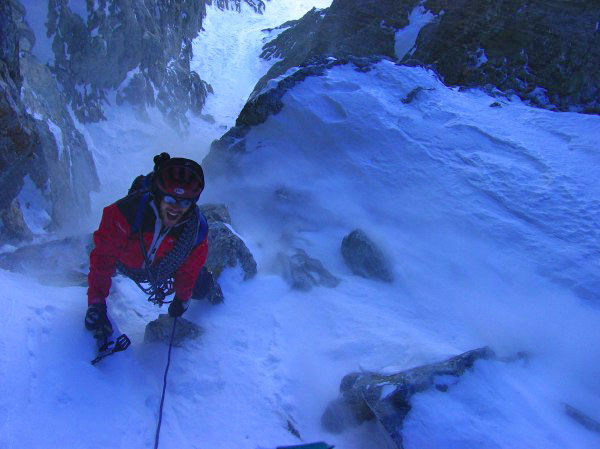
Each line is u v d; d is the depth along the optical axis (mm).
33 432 1972
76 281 3816
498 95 8289
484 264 4457
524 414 2682
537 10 9219
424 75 7352
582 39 8664
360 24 12617
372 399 2598
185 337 3189
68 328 2693
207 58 26500
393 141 5930
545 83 8641
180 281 2791
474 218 4895
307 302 3859
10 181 5680
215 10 34000
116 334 2871
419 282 4375
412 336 3398
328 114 6363
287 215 5609
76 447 2027
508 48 9148
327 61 7199
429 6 11602
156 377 2883
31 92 8828
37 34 11867
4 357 2217
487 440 2430
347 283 4262
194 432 2566
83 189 10055
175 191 2154
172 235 2428
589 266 4203
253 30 32969
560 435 2572
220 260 3969
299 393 2957
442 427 2455
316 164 6082
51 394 2207
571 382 3252
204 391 2863
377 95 6574
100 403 2324
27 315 2605
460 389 2693
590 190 5043
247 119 6672
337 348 3309
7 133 5211
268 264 4531
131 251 2510
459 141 5930
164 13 19500
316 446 2465
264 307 3732
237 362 3100
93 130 13531
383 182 5574
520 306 4055
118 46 14016
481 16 9742
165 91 16922
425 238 4875
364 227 5145
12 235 6043
